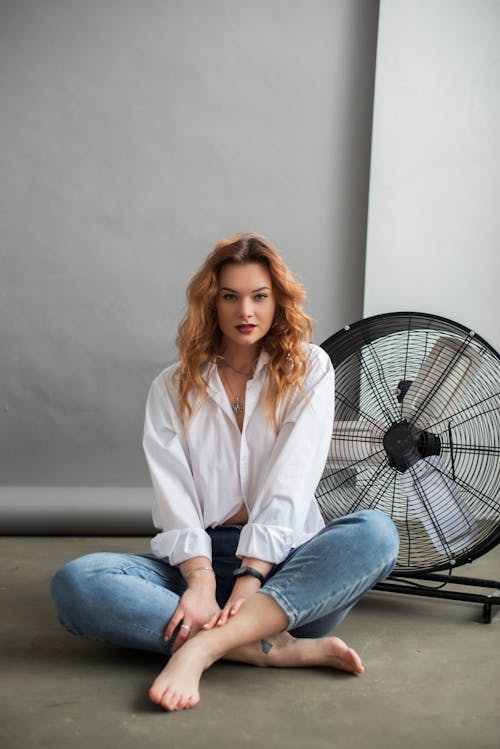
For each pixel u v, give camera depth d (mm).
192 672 1831
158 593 1992
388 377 2721
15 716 1765
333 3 4035
